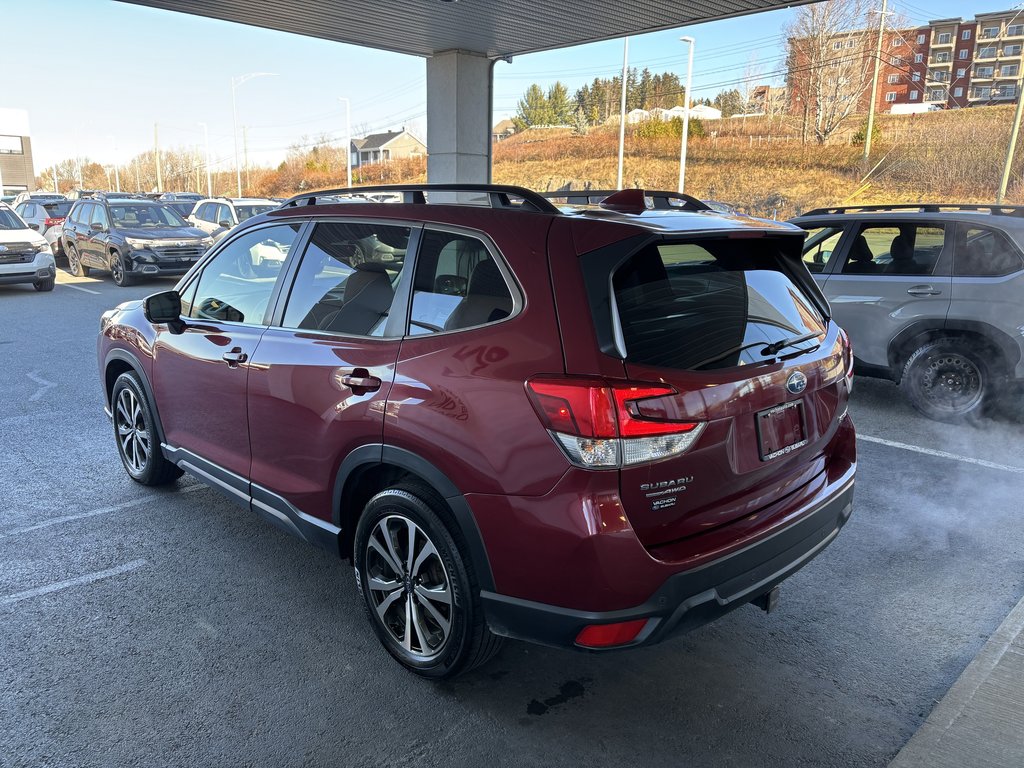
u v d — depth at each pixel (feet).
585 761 8.54
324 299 10.98
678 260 8.77
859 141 174.91
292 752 8.64
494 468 8.21
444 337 9.03
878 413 22.61
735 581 8.49
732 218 9.66
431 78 42.32
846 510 10.43
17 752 8.60
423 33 37.24
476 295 8.89
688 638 11.10
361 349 9.95
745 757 8.62
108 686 9.82
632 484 7.71
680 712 9.42
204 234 56.24
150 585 12.45
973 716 9.04
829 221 23.73
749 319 9.13
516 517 8.09
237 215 65.36
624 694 9.77
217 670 10.18
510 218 8.95
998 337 20.27
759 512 9.05
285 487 11.41
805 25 200.54
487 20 34.60
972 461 18.48
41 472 17.48
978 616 11.67
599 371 7.70
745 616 11.71
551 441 7.79
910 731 9.09
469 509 8.50
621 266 8.05
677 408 7.77
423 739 8.89
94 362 28.96
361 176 270.46
